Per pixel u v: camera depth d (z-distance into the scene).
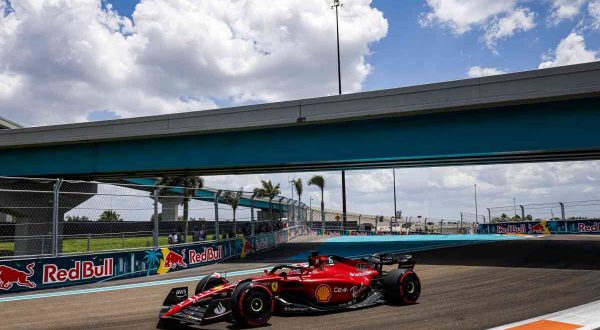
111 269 14.83
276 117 22.97
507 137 19.72
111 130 26.16
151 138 26.30
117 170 26.94
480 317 8.05
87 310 9.76
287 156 23.52
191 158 25.34
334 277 8.77
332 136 22.81
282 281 8.30
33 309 10.16
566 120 18.83
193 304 7.67
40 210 31.05
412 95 20.66
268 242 25.44
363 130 22.27
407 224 43.75
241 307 7.34
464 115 20.52
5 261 12.59
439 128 20.91
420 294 10.59
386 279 9.35
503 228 38.22
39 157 28.91
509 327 7.20
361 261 9.84
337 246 25.72
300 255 21.64
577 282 12.09
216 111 24.09
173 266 16.83
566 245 22.33
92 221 15.76
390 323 7.67
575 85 17.98
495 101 19.20
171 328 7.73
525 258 17.81
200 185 42.12
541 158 26.03
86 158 27.72
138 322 8.28
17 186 30.55
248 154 24.25
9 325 8.48
